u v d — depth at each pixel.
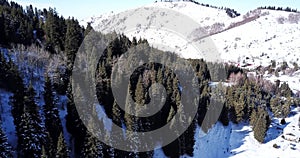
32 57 84.88
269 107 129.50
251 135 104.19
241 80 135.12
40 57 86.94
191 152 81.12
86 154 59.78
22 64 82.31
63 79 80.88
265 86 145.38
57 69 80.25
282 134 107.81
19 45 89.19
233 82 131.88
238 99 111.50
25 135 57.84
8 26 97.81
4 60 73.19
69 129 70.25
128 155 65.06
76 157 67.19
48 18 114.88
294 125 116.12
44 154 51.97
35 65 85.12
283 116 123.56
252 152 93.31
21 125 58.06
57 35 102.94
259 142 100.50
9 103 68.44
